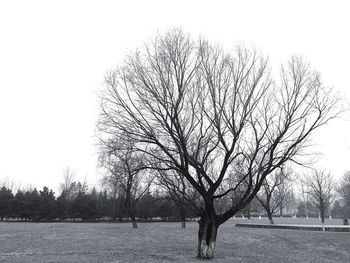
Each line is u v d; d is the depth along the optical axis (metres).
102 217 80.62
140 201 69.75
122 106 21.81
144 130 21.53
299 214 109.75
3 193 77.44
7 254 23.28
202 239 22.44
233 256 24.41
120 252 24.97
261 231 41.09
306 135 21.75
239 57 22.62
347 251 27.67
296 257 25.03
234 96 21.92
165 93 21.28
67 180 101.44
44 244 28.98
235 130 22.41
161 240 33.25
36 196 77.44
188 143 23.23
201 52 22.14
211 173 27.38
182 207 50.53
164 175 26.81
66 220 77.69
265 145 22.92
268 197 51.66
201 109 21.98
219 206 39.44
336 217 100.19
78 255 23.22
